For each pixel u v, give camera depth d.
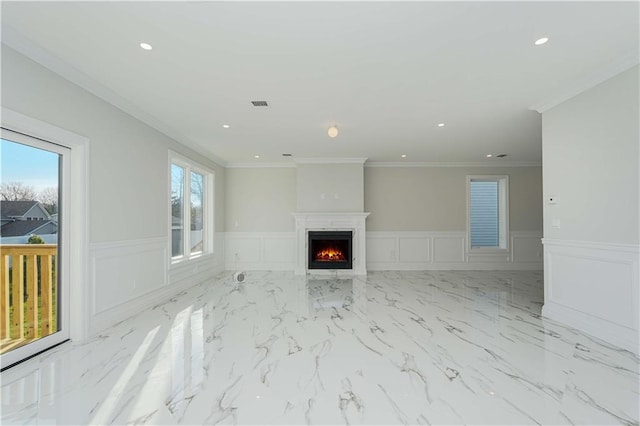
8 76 2.30
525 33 2.25
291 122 4.26
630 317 2.70
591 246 3.04
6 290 2.45
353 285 5.57
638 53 2.50
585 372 2.34
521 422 1.78
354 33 2.23
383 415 1.85
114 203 3.44
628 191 2.69
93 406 1.92
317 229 6.72
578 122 3.18
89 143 3.07
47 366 2.43
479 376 2.29
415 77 2.93
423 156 6.58
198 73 2.84
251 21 2.09
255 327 3.34
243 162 7.14
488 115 4.00
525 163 7.18
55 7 1.94
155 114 3.93
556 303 3.52
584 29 2.20
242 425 1.76
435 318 3.65
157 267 4.32
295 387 2.14
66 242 2.91
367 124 4.36
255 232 7.25
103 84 3.07
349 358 2.59
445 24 2.13
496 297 4.68
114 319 3.42
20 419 1.80
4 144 2.43
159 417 1.83
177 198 5.23
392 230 7.26
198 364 2.48
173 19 2.07
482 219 7.43
